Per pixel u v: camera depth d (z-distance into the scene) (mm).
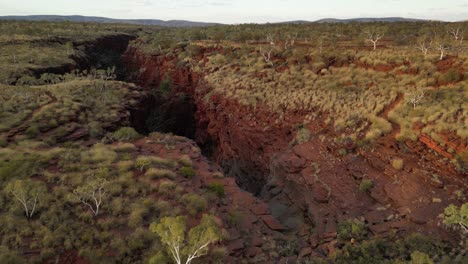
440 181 17188
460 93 22312
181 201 17844
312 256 16016
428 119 20203
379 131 21219
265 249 16297
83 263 12953
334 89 28250
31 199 15719
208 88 39906
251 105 31266
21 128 26109
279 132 27625
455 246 14406
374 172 19656
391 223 16547
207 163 25750
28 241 13594
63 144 25141
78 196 16625
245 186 30891
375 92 25891
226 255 14594
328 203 19453
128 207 16594
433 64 27641
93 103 34000
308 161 22672
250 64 39875
